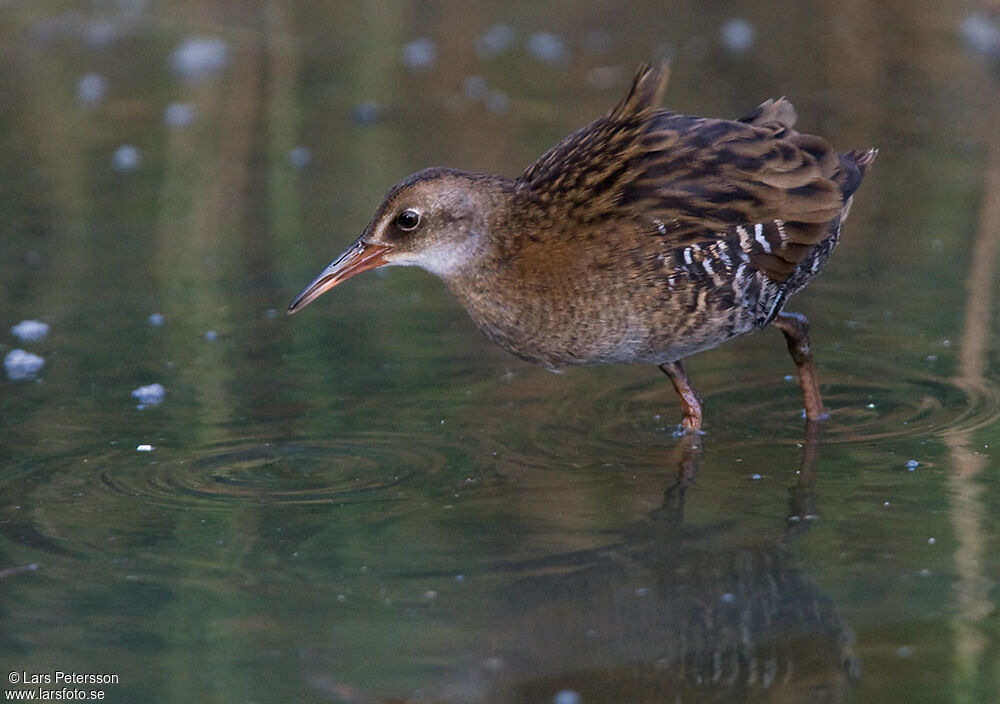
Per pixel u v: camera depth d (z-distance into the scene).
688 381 9.11
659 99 8.78
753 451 8.75
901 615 6.75
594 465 8.62
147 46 19.05
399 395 9.73
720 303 8.59
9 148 15.54
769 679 6.29
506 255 8.69
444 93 17.02
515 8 20.33
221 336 10.84
